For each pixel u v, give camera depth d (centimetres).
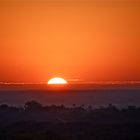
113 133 13838
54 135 13262
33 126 14762
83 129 14462
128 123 15575
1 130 14000
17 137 12988
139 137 13300
